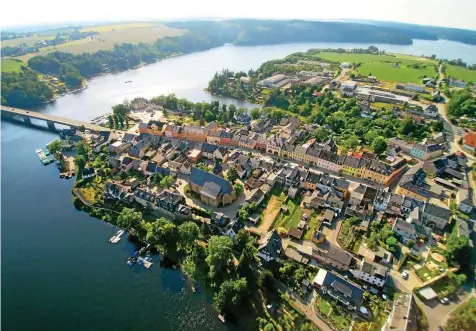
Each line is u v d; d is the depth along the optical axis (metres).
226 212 178.88
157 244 159.00
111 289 138.50
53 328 122.62
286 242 157.75
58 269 147.50
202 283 140.75
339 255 142.00
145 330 123.12
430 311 124.44
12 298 134.00
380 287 133.38
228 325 124.12
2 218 179.88
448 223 167.50
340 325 118.75
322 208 179.62
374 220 169.38
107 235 167.75
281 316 122.69
